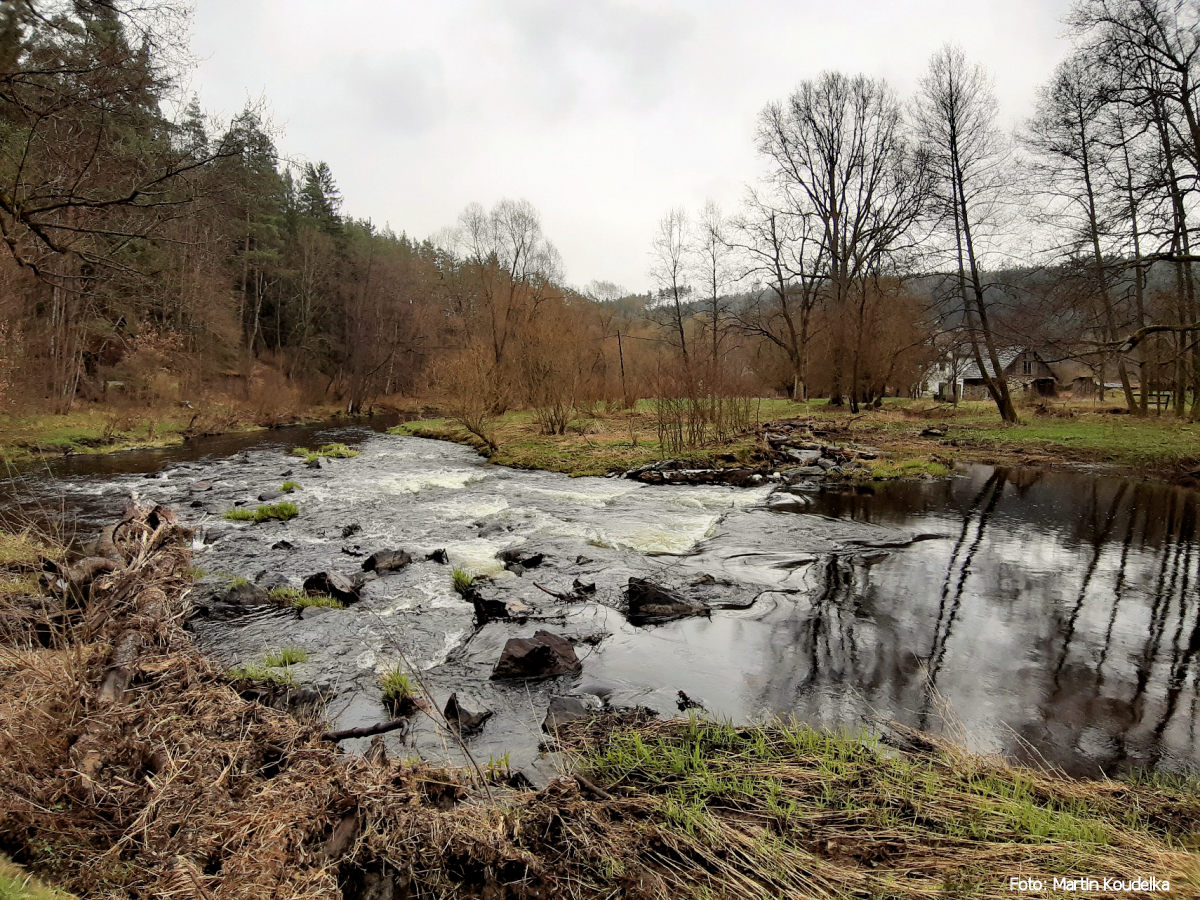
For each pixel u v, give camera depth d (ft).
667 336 144.77
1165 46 53.52
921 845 10.12
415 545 32.71
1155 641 20.67
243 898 8.01
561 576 27.53
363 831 10.12
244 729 12.57
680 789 11.89
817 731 14.88
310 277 155.02
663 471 53.72
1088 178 63.00
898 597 24.98
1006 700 16.74
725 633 21.47
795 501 44.19
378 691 17.19
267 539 33.86
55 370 77.97
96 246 41.19
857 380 99.81
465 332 125.59
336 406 146.82
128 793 9.76
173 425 91.15
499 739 14.69
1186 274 68.54
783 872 9.53
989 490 47.73
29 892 7.00
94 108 28.40
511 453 66.90
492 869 9.71
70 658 11.82
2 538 25.84
